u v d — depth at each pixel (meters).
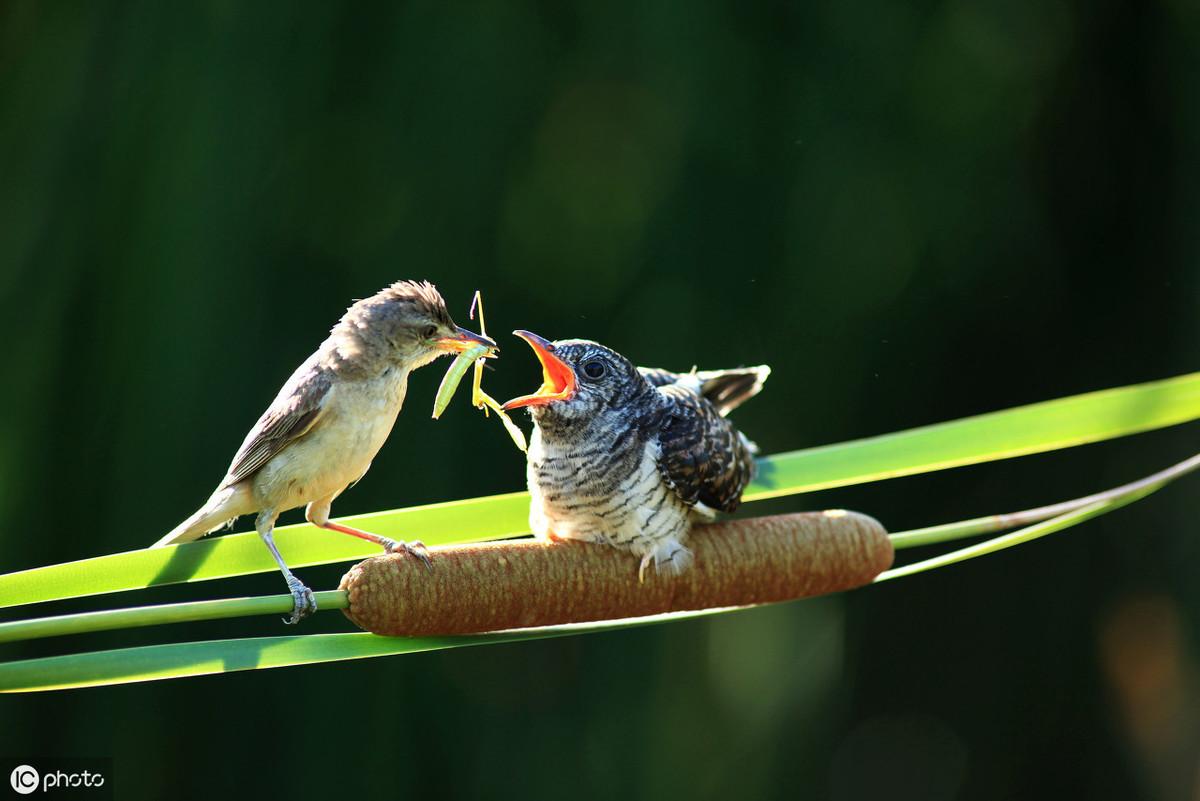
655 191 10.73
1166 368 12.64
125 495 9.64
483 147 10.52
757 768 11.52
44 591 5.15
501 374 10.66
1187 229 12.32
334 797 10.23
